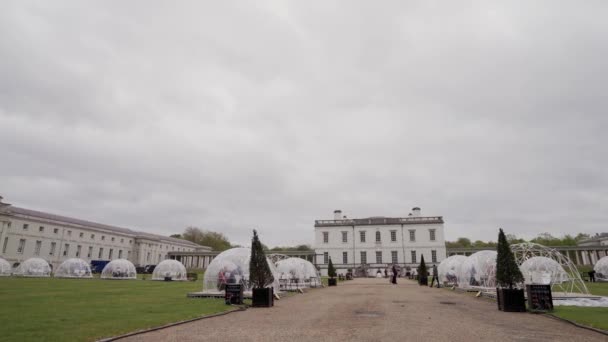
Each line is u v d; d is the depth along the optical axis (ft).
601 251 208.13
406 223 215.72
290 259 103.96
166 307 44.62
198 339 26.96
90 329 29.04
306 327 32.09
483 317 38.37
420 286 102.73
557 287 85.66
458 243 316.40
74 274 136.26
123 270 136.87
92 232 235.20
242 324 33.78
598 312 40.68
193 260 301.02
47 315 36.27
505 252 45.19
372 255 214.69
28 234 194.08
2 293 59.77
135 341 26.11
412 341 26.09
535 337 27.63
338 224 221.66
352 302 55.01
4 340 24.85
